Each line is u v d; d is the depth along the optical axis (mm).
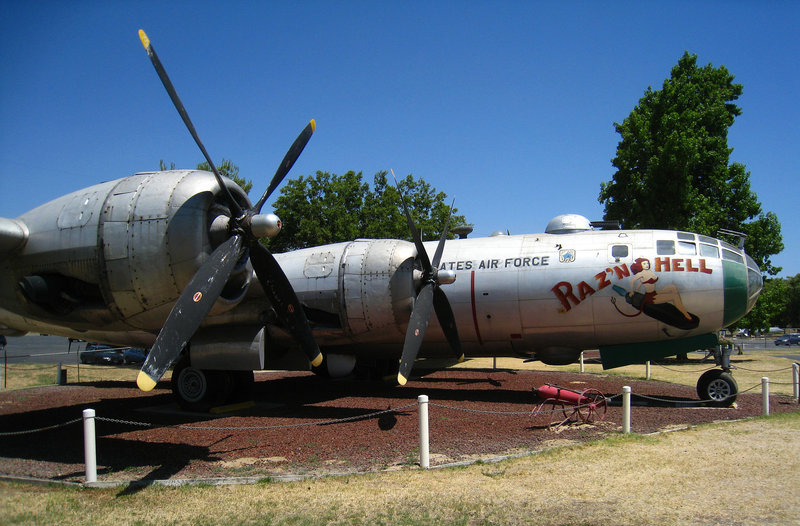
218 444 8578
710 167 26031
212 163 8352
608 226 13797
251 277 9906
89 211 9008
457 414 10602
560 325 12117
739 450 7879
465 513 5648
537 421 9977
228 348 10742
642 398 12516
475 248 13156
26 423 10578
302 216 30266
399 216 32031
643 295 11383
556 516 5539
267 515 5668
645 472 6902
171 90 7734
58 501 6090
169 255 8617
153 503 6027
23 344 44062
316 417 10617
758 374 18562
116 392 15258
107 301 8930
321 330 11812
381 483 6578
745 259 11711
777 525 5254
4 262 9461
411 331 10484
